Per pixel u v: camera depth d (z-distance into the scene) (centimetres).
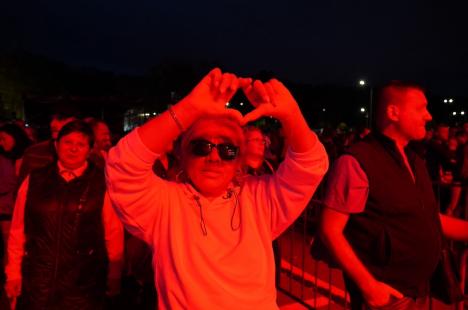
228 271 138
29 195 262
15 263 267
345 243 218
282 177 149
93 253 270
